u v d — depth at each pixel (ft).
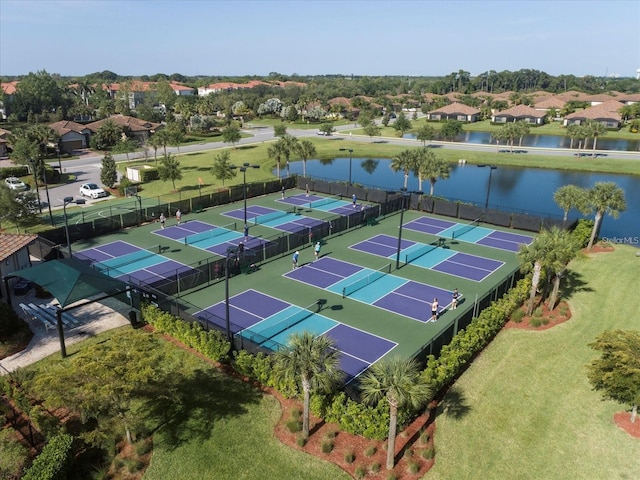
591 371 62.59
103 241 133.39
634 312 91.76
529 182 229.86
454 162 274.57
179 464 53.26
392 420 50.57
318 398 59.47
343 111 523.70
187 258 119.55
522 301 95.25
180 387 66.33
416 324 87.40
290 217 158.71
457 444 56.95
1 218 131.54
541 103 510.17
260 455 54.65
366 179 238.07
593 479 52.42
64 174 221.05
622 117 430.20
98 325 84.84
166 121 398.83
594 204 125.39
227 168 187.52
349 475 52.01
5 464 52.37
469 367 72.90
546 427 60.08
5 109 421.59
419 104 614.75
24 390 62.44
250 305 94.22
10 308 80.43
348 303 95.66
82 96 559.38
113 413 52.11
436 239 137.59
